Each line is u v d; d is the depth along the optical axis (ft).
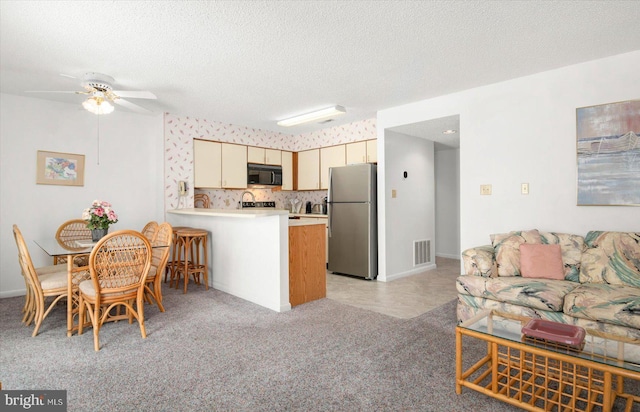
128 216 15.70
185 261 13.25
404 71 10.58
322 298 12.59
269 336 8.89
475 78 11.18
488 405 5.85
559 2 6.94
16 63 9.71
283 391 6.31
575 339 5.35
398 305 11.69
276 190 21.08
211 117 16.47
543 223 10.68
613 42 8.71
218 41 8.50
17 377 6.80
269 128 19.20
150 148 16.34
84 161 14.57
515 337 5.87
